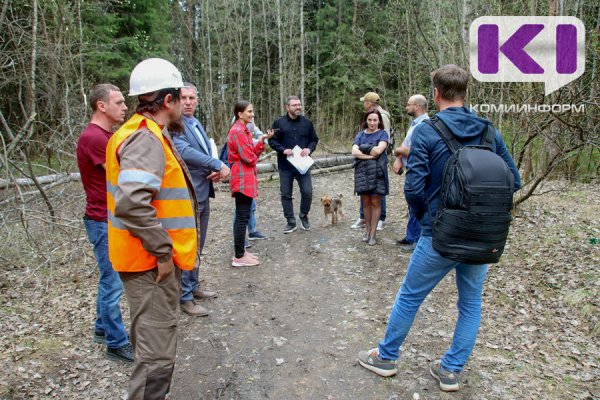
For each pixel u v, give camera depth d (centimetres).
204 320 365
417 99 470
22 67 612
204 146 380
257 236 593
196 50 2338
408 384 271
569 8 639
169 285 206
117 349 296
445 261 237
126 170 183
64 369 287
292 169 601
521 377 275
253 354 313
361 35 1953
